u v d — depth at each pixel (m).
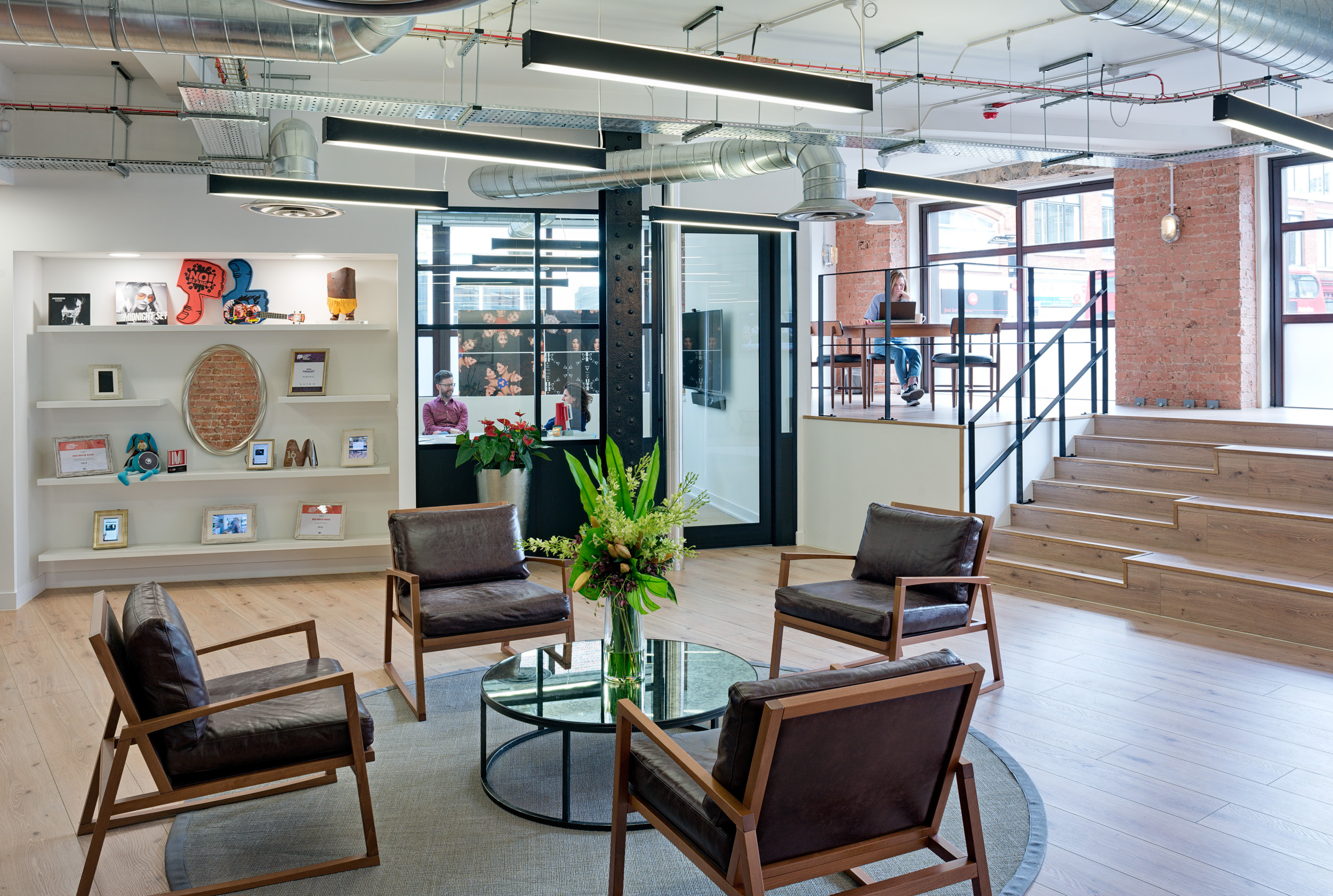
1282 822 3.30
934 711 2.49
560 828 3.37
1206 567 5.81
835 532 8.38
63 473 7.11
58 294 7.17
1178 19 4.34
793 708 2.22
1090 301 8.12
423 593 4.81
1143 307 9.77
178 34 3.85
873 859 2.54
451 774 3.84
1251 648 5.28
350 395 7.61
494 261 7.96
